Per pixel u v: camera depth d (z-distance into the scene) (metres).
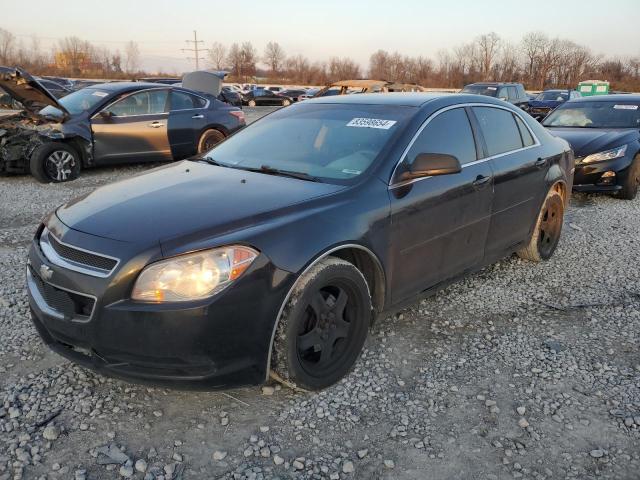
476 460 2.61
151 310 2.54
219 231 2.72
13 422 2.78
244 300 2.65
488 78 74.56
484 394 3.12
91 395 3.02
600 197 8.40
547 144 5.01
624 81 70.00
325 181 3.37
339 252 3.18
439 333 3.82
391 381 3.23
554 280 4.83
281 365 2.85
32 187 8.54
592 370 3.39
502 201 4.26
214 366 2.65
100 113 9.26
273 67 90.81
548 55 73.06
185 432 2.75
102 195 3.31
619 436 2.78
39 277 2.92
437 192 3.61
